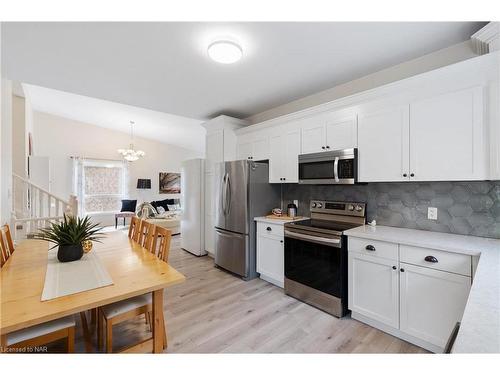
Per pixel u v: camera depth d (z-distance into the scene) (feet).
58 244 5.84
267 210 11.13
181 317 7.52
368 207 8.48
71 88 9.60
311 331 6.74
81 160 22.04
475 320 2.47
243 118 13.80
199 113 13.01
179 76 8.51
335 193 9.49
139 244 7.61
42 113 20.39
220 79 8.79
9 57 7.23
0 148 9.16
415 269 5.89
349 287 7.28
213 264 12.80
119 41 6.41
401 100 6.78
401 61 7.55
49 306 3.70
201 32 6.06
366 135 7.53
